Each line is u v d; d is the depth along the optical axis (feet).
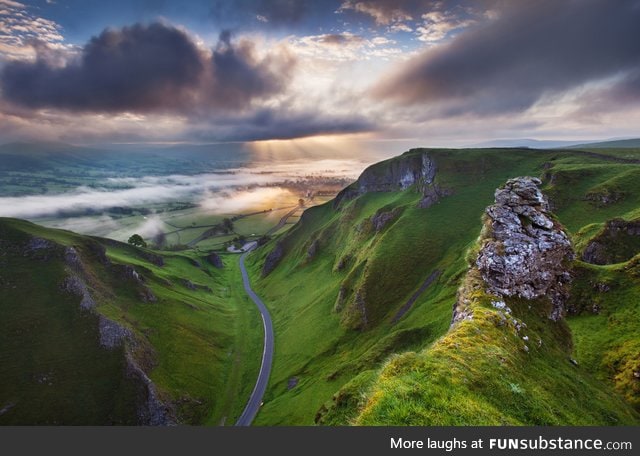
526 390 73.51
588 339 193.26
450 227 537.24
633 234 342.44
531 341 98.63
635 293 206.39
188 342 462.19
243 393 393.09
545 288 122.21
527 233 127.03
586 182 548.72
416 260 489.26
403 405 57.88
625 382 154.71
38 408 326.03
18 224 507.30
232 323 570.05
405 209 638.12
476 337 87.97
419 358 73.56
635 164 588.91
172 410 351.67
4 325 379.14
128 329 410.11
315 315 524.93
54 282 430.61
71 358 367.45
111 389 351.25
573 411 76.43
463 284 130.41
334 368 375.66
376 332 409.69
